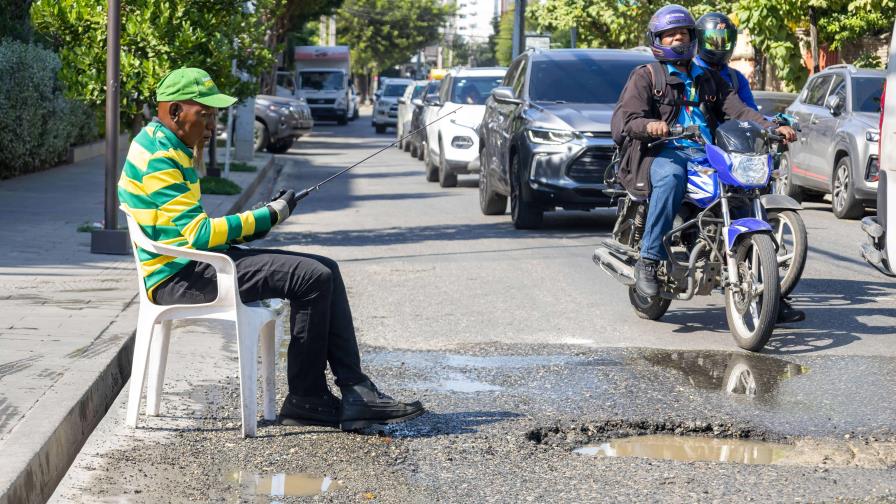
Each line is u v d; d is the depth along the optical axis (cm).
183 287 553
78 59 1273
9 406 543
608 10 3384
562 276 1077
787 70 2408
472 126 2156
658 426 587
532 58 1523
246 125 2711
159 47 1290
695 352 758
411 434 565
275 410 584
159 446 538
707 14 795
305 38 6488
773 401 632
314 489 483
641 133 771
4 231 1249
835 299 958
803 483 496
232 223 547
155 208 546
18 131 1852
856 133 1589
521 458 532
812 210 1792
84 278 956
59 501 461
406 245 1310
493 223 1551
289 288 555
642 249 796
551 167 1375
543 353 753
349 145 3847
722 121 815
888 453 545
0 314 780
